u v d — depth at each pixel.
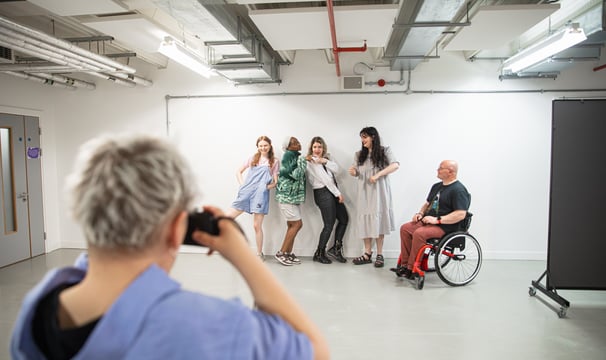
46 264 4.81
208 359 0.49
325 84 5.01
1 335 2.90
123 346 0.49
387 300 3.61
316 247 5.11
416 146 4.96
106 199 0.50
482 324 3.11
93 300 0.53
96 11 2.78
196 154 5.25
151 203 0.51
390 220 4.65
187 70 5.20
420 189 4.98
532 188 4.89
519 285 3.99
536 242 4.92
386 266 4.67
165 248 0.58
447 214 3.90
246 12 3.54
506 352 2.69
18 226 4.91
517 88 4.82
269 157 4.89
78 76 5.30
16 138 4.89
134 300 0.50
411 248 3.96
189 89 5.21
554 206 3.41
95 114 5.39
